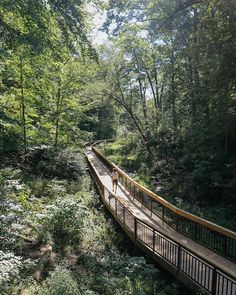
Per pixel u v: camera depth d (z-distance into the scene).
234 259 7.95
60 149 18.22
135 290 6.67
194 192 14.51
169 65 27.92
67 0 8.34
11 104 15.48
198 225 9.64
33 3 7.93
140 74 31.66
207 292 6.16
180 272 7.15
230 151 14.88
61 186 13.86
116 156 29.53
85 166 19.66
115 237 10.33
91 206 13.55
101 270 7.81
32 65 13.19
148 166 22.31
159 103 32.00
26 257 7.48
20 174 14.01
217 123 14.28
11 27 8.80
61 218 9.66
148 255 8.75
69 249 8.85
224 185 12.85
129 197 15.18
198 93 15.98
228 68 11.73
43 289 5.88
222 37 12.27
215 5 12.59
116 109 50.22
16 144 15.38
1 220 7.37
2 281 5.53
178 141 22.45
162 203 11.52
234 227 10.93
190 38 16.28
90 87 27.20
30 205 10.62
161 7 15.24
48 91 17.44
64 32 8.83
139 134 32.16
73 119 21.48
